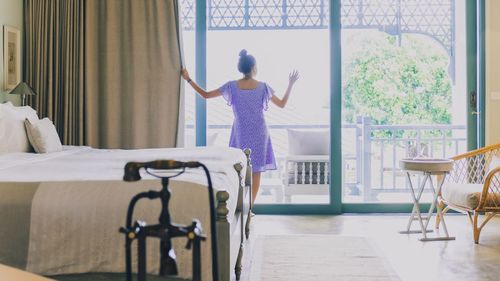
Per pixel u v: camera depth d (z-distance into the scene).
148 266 2.02
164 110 4.89
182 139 4.92
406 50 5.30
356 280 3.05
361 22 5.27
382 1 5.26
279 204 5.13
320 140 5.38
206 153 3.38
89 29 4.85
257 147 4.64
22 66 4.90
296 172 5.36
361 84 5.33
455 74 5.27
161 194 1.22
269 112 5.56
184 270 2.00
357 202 5.18
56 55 4.87
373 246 3.82
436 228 4.37
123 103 4.94
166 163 1.26
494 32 5.02
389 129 5.42
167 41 4.89
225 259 2.07
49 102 4.86
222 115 5.44
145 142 4.92
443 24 5.26
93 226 2.06
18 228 2.07
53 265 2.06
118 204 2.06
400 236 4.16
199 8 5.11
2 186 2.15
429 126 5.38
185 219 2.01
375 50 5.30
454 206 4.09
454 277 3.09
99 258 2.05
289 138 5.41
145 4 4.87
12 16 4.68
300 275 3.15
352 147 5.45
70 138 4.88
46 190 2.12
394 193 5.51
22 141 3.80
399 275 3.14
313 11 5.27
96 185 2.14
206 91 4.96
